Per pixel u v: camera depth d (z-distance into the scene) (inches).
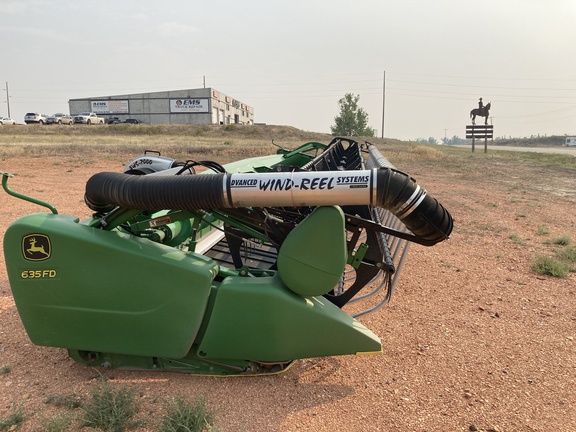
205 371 136.4
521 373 143.0
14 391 128.8
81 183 527.8
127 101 3690.9
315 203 116.0
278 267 124.3
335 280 122.7
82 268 125.8
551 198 518.6
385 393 132.3
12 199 413.4
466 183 652.1
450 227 119.3
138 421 115.0
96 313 128.5
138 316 127.3
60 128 2241.6
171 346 128.5
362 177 112.3
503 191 571.5
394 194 111.2
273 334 127.0
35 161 743.7
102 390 124.0
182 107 3641.7
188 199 119.1
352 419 120.4
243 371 135.3
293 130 2437.3
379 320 181.9
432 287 219.5
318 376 140.5
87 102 3703.3
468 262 261.1
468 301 202.4
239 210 131.1
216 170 144.1
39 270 126.8
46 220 127.4
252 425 116.8
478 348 159.2
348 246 136.6
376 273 141.4
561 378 140.1
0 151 835.4
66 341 132.3
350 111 2982.3
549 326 176.9
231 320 126.5
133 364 137.9
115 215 131.3
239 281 128.6
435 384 137.0
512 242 307.7
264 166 243.1
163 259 124.3
